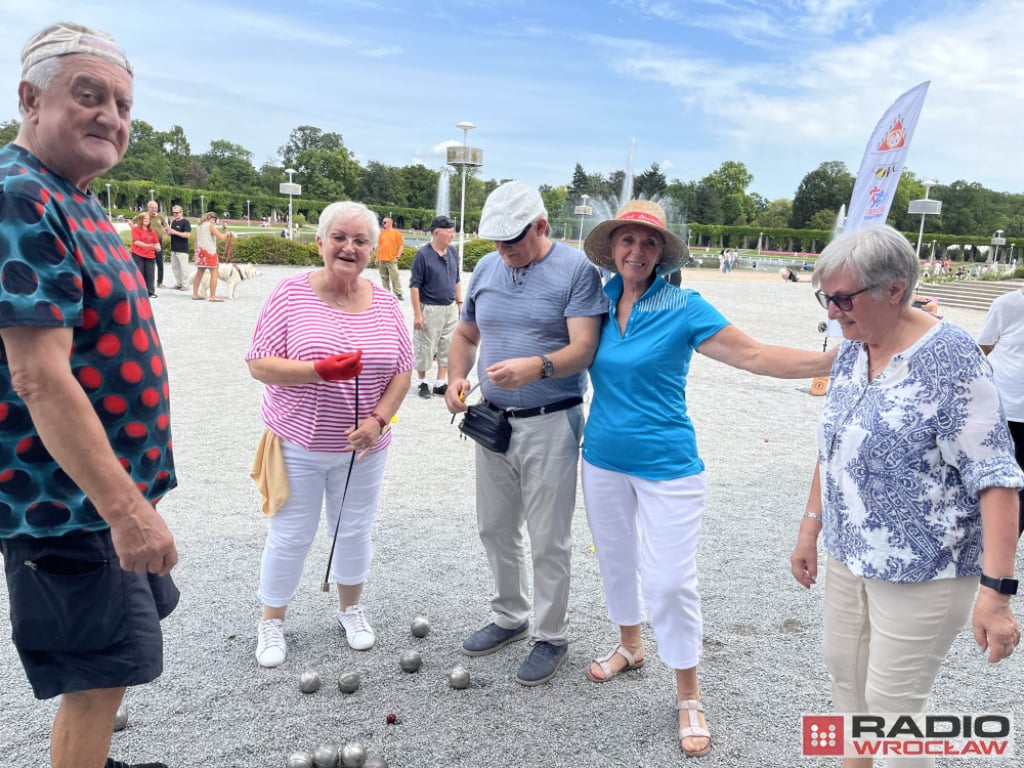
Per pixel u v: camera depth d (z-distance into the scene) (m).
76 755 1.99
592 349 2.82
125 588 1.92
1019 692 3.07
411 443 6.50
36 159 1.76
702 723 2.70
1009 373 4.09
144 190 68.81
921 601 1.94
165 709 2.79
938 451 1.89
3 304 1.59
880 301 1.87
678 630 2.69
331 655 3.21
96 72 1.75
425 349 8.04
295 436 2.97
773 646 3.40
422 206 94.31
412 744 2.64
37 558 1.82
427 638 3.38
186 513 4.72
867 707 2.12
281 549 3.09
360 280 3.12
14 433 1.73
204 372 8.84
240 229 59.94
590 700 2.95
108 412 1.86
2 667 3.02
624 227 2.65
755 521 4.96
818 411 8.49
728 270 43.56
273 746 2.61
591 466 2.90
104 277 1.80
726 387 9.69
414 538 4.50
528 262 2.89
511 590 3.28
